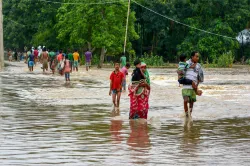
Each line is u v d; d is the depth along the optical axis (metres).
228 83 51.69
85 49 94.75
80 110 28.61
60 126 22.55
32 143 18.41
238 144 18.44
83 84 47.78
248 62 113.38
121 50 85.06
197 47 107.56
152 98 35.75
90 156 16.19
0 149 17.27
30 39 118.75
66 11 89.12
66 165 14.95
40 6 109.00
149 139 19.38
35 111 27.86
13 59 137.12
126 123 23.75
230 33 109.19
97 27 83.69
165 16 108.50
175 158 15.92
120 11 84.25
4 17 123.88
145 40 118.81
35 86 44.72
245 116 26.45
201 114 27.17
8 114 26.48
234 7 110.50
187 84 25.78
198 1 109.56
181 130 21.67
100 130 21.53
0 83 47.78
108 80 53.72
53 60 63.97
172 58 118.00
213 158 15.98
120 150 17.17
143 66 25.47
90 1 83.69
